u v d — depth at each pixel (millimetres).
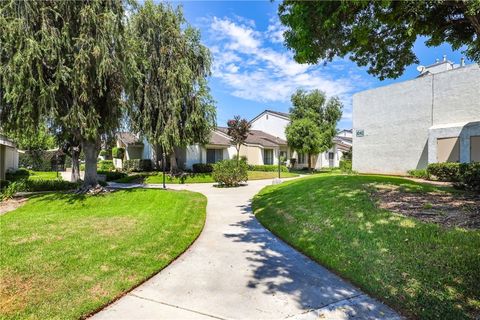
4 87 9688
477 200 6445
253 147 29469
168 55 18906
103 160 35000
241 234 6461
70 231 5836
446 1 4840
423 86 15336
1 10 9414
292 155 34000
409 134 15953
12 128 11039
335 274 4242
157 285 3871
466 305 3064
